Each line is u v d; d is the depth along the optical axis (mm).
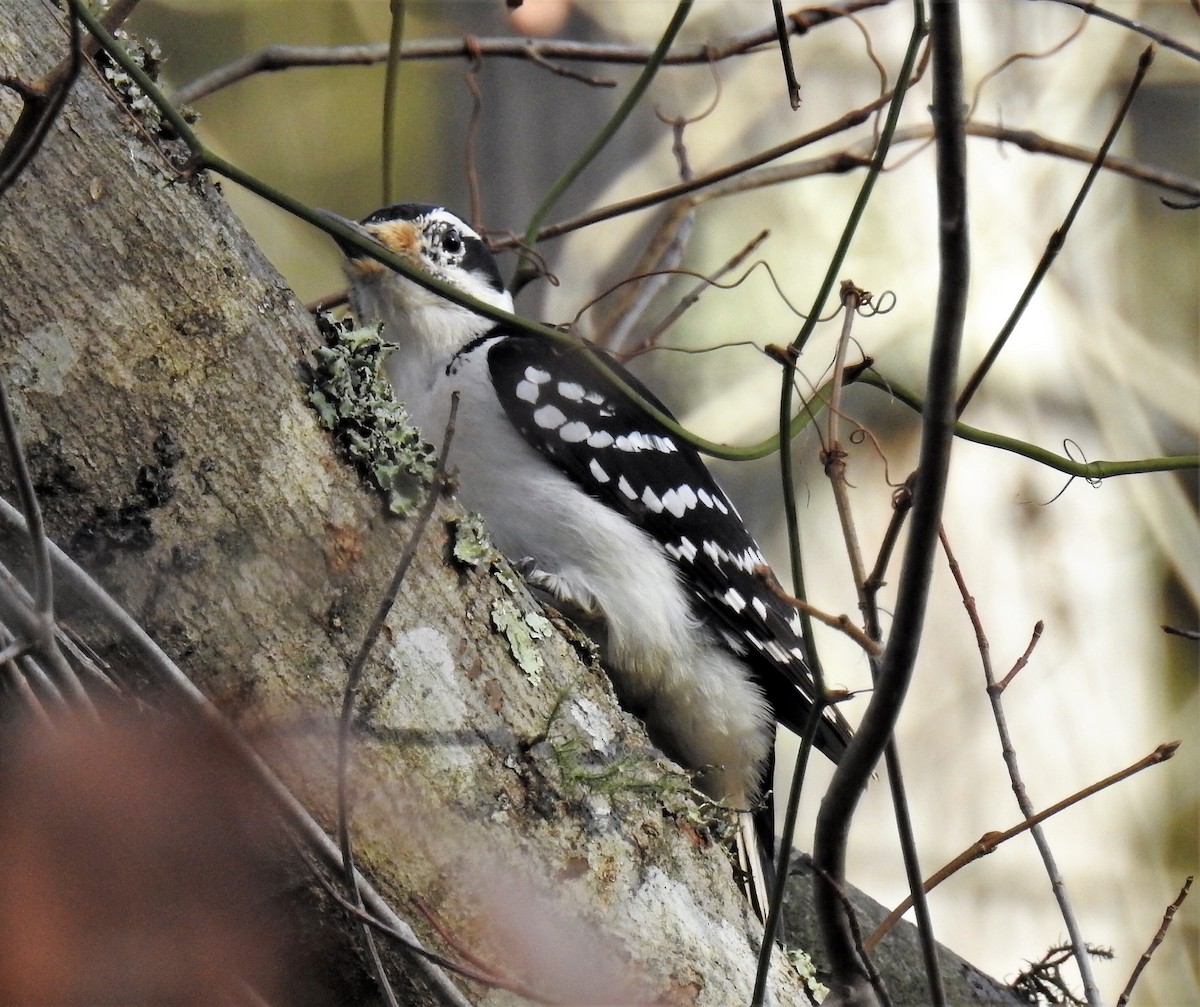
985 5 12734
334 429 5129
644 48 8055
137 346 4879
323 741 4922
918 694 12406
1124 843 12242
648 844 5449
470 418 7484
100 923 4047
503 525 7434
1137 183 14844
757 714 7695
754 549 8031
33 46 4867
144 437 4867
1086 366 12758
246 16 16234
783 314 13492
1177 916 12531
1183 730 13109
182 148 5125
